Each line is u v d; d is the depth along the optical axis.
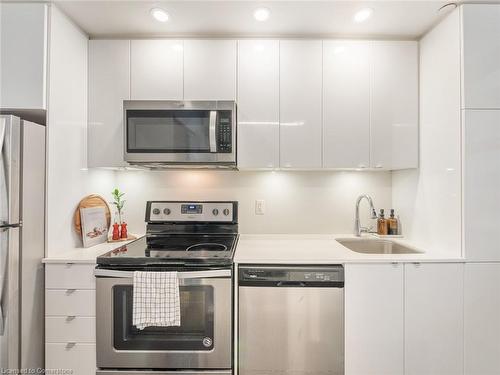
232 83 1.83
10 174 1.36
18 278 1.40
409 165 1.85
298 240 2.05
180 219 2.05
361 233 2.18
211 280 1.48
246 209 2.19
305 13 1.65
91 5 1.59
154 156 1.76
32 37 1.54
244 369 1.50
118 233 1.98
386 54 1.85
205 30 1.83
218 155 1.75
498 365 1.52
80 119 1.79
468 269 1.52
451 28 1.60
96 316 1.50
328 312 1.49
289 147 1.83
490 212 1.53
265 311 1.50
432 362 1.51
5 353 1.36
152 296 1.43
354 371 1.50
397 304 1.51
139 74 1.84
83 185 1.84
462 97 1.53
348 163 1.83
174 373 1.51
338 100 1.83
